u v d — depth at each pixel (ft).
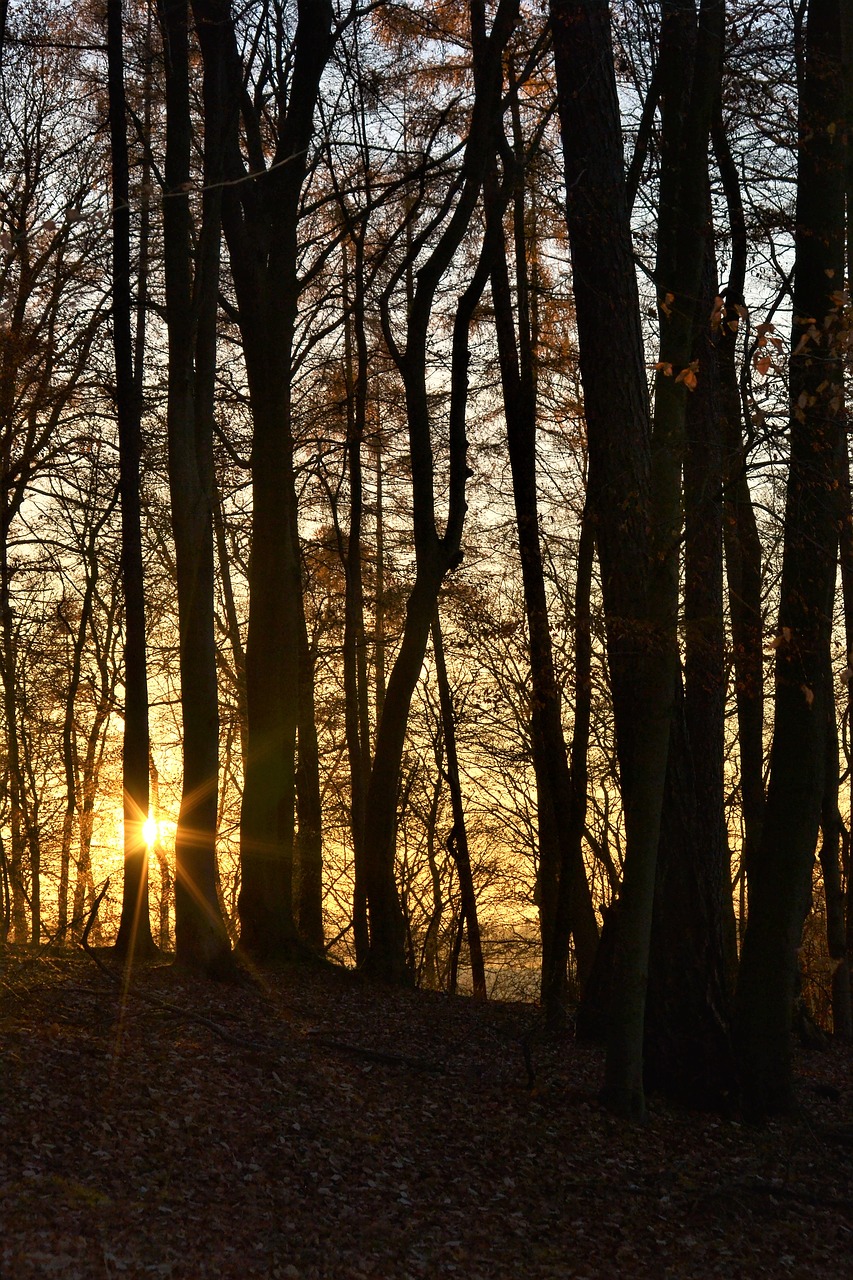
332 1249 22.68
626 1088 34.17
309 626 82.17
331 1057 37.11
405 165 61.52
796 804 35.22
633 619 35.99
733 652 36.09
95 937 82.53
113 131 43.24
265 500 53.72
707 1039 36.09
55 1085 27.37
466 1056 41.11
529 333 52.24
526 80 49.93
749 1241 26.89
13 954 42.68
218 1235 22.06
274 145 63.67
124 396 43.96
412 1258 23.15
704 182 33.27
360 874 66.90
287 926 53.72
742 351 40.19
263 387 53.78
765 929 35.81
